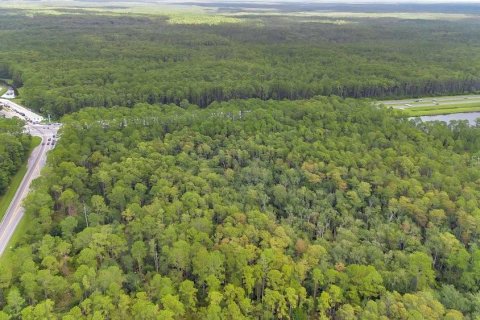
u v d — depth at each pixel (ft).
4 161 442.50
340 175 436.76
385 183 426.10
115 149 469.16
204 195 387.14
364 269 302.86
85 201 393.70
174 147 489.26
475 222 357.61
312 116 589.32
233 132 532.32
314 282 303.48
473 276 317.83
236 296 282.56
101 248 308.81
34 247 311.68
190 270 314.55
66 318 243.60
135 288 295.48
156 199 372.17
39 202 359.25
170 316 252.62
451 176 432.25
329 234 367.45
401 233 356.79
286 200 407.03
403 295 297.12
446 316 266.77
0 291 271.08
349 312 274.36
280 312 281.95
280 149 480.23
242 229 337.72
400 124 570.87
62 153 428.97
